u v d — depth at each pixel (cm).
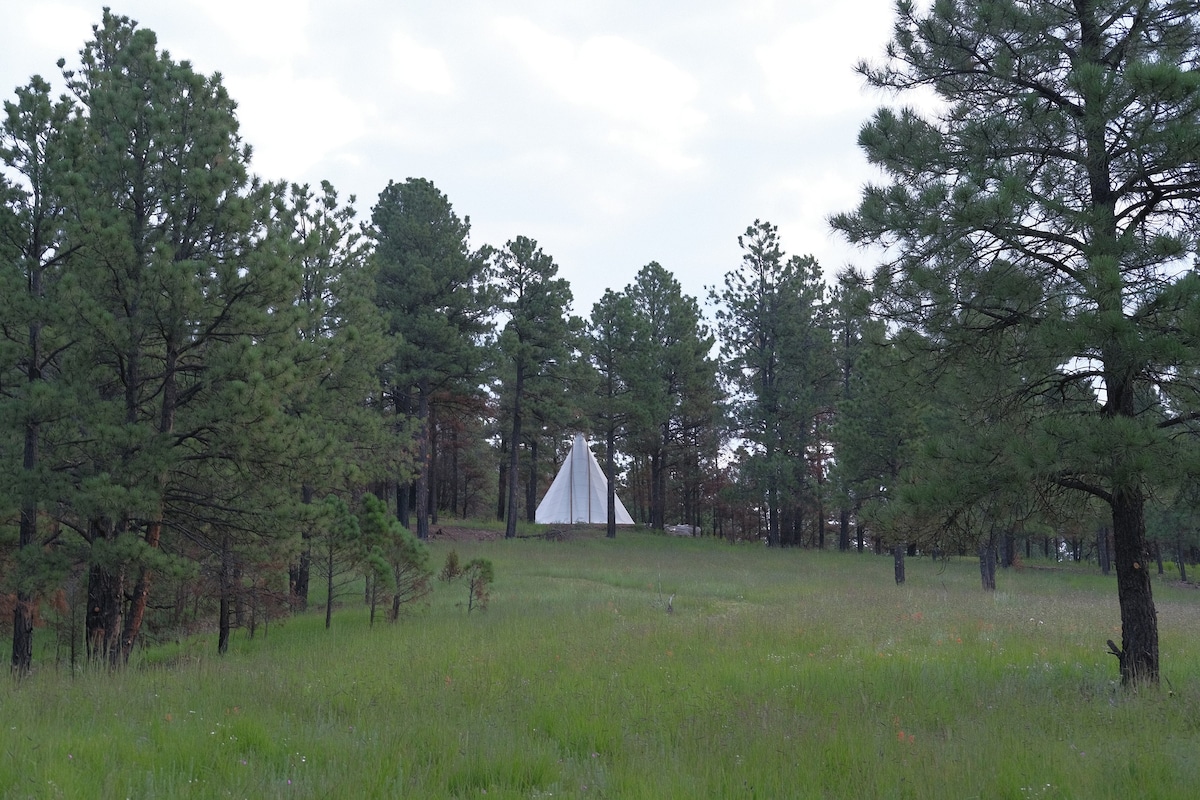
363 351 2280
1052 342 859
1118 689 895
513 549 3531
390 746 671
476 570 2022
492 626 1573
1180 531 4047
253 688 934
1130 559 962
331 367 1484
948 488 956
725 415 5209
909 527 1062
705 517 7056
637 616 1723
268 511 1469
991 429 988
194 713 786
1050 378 993
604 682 981
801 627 1447
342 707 856
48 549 1380
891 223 988
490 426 5625
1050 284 936
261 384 1296
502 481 6266
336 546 1666
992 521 1002
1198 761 632
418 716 801
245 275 1410
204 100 1508
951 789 573
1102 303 837
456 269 3756
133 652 1473
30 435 1372
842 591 2317
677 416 5272
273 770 605
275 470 1442
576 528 4903
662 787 577
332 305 2339
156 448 1305
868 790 574
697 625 1478
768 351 5050
